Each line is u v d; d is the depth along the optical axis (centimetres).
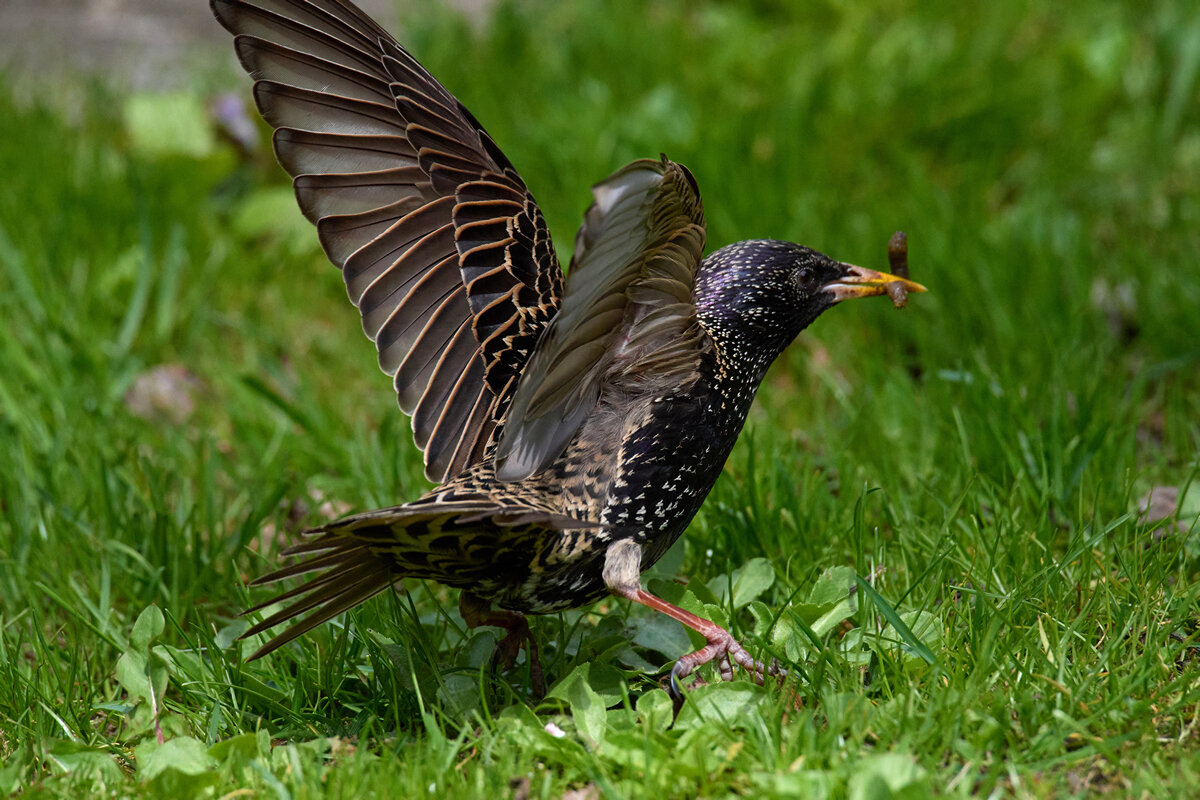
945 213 1163
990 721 593
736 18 1570
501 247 687
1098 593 692
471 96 1434
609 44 1517
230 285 1195
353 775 577
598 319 585
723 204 1186
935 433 906
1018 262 1102
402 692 679
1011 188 1302
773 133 1300
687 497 655
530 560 629
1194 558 754
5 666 698
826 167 1268
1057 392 902
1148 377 1014
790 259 691
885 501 820
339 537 580
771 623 687
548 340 561
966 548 768
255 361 1109
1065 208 1234
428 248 692
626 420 636
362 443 935
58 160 1319
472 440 684
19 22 1720
